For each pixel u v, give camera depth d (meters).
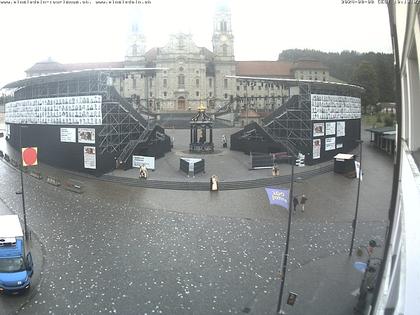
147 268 24.27
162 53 121.25
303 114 57.22
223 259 25.61
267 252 26.77
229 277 23.17
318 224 32.47
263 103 127.38
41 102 59.28
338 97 63.59
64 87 56.31
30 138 64.00
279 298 19.52
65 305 20.05
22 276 20.98
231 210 36.38
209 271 23.92
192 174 48.47
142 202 39.06
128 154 53.91
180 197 41.03
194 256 26.06
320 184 46.91
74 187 43.66
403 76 13.88
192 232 30.56
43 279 22.80
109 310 19.62
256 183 46.16
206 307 19.95
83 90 53.94
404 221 10.21
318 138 58.00
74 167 53.91
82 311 19.52
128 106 57.06
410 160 11.45
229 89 125.75
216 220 33.44
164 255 26.19
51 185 46.25
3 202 38.69
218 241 28.70
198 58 121.88
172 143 74.19
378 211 36.09
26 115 65.00
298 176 49.81
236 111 108.94
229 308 19.88
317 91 60.03
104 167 51.41
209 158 61.91
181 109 121.62
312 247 27.64
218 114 109.94
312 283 22.34
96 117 50.34
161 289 21.73
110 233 30.22
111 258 25.66
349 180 49.03
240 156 63.81
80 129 52.12
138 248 27.31
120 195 41.81
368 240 28.84
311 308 19.62
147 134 58.00
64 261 25.19
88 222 32.81
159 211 36.03
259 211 36.00
